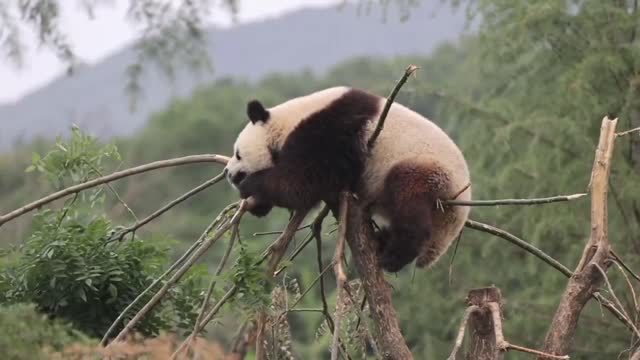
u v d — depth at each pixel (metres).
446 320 21.84
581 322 19.62
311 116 11.84
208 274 11.56
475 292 10.37
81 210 11.77
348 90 12.14
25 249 11.27
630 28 20.17
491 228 11.69
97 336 11.03
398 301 22.42
